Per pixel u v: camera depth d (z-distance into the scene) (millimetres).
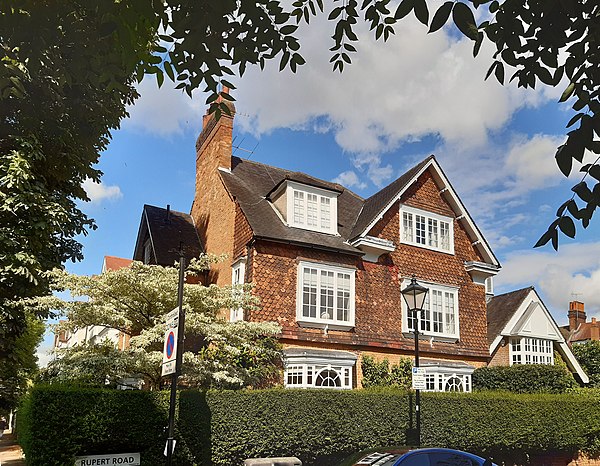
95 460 11586
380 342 20266
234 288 16109
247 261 18766
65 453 11344
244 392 13344
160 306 14828
